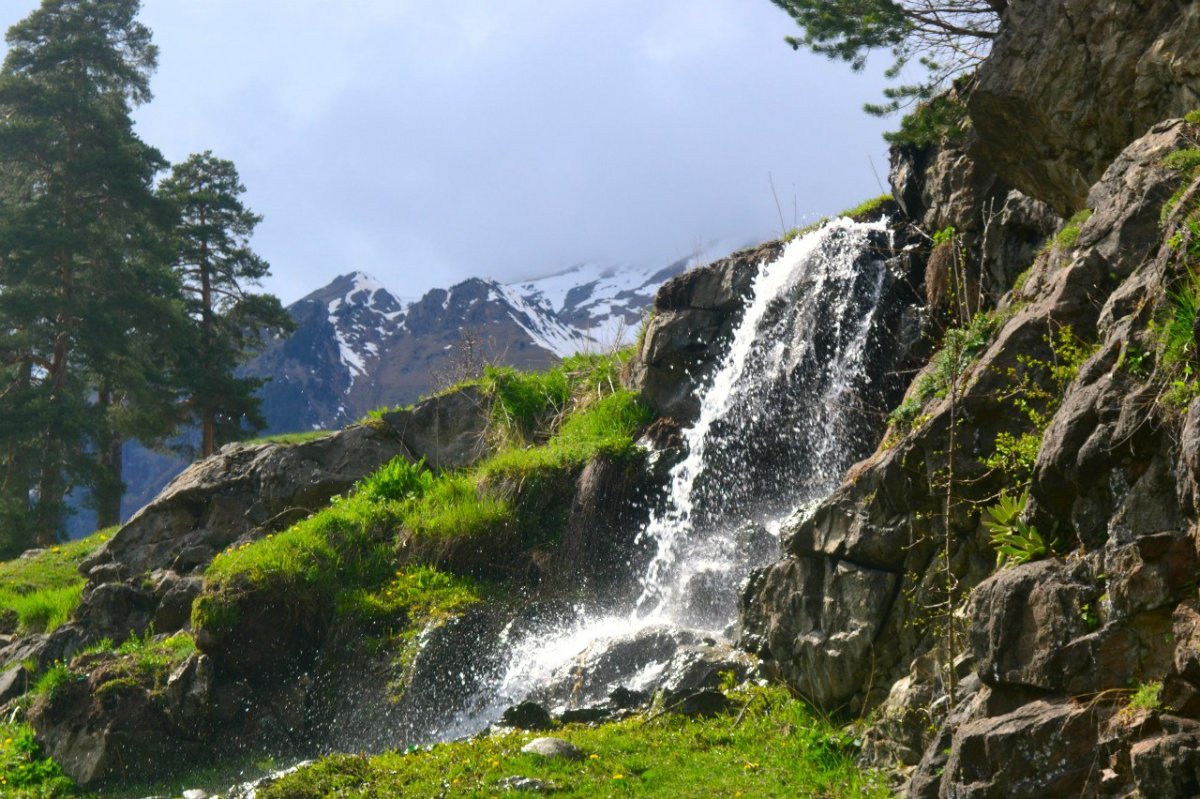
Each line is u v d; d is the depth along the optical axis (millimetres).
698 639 11680
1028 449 7426
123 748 13312
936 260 13680
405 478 17938
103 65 43125
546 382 20156
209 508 19500
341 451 19609
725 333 17344
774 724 9125
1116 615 5500
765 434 15812
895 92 13305
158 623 16672
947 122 13055
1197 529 5266
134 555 19359
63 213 40031
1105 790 5270
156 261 43594
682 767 8633
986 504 7863
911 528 8398
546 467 16812
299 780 9602
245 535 18891
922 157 14711
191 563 18719
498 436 19312
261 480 19500
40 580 21453
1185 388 5523
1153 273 6297
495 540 16031
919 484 8336
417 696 13492
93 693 13836
